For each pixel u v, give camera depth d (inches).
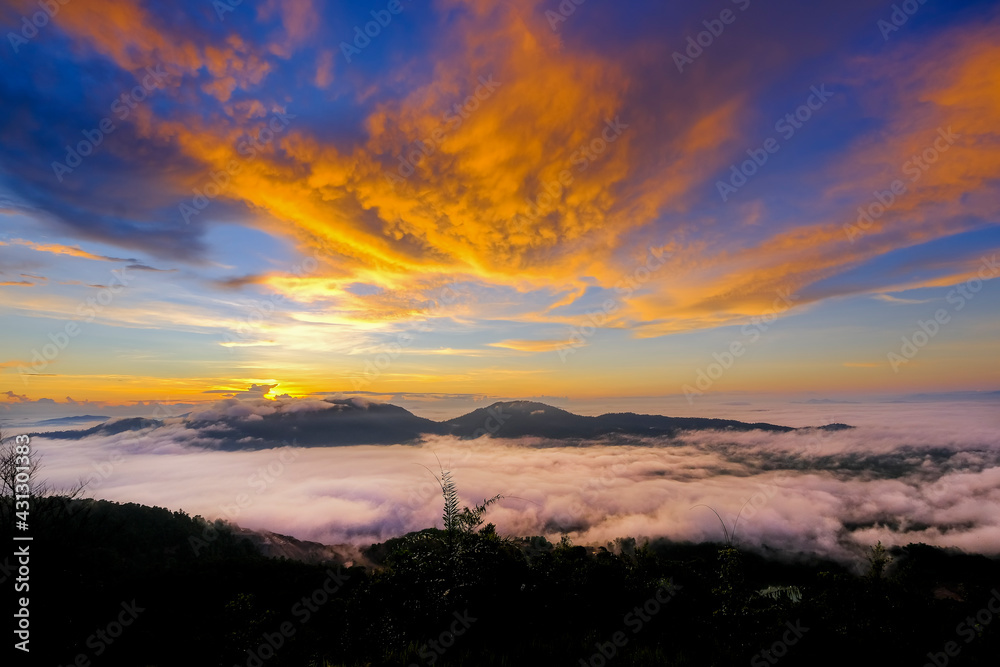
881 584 249.3
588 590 276.7
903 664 222.8
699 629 257.8
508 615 265.0
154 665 264.4
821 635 235.0
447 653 252.2
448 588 275.1
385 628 264.4
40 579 310.8
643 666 234.5
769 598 258.5
